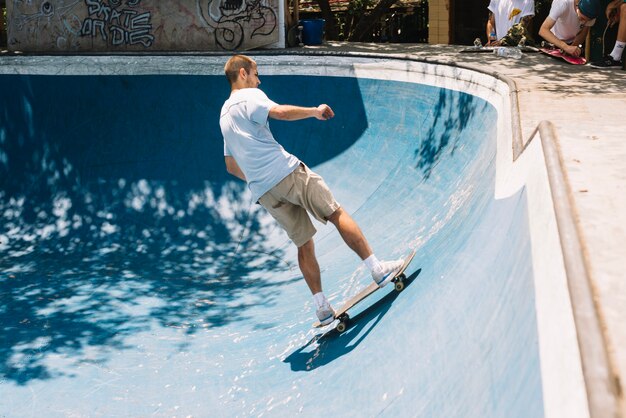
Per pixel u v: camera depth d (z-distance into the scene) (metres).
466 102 7.46
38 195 9.98
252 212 9.14
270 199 4.74
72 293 7.62
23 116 10.66
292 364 5.01
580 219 2.70
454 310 3.56
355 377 4.02
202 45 11.42
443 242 4.91
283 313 6.49
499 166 4.90
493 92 6.83
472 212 4.86
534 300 2.39
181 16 11.41
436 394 3.05
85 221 9.45
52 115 10.55
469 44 16.95
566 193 2.57
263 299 7.14
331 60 9.79
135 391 5.40
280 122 9.70
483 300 3.23
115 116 10.34
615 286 2.09
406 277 4.81
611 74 7.48
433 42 17.19
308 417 3.97
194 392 5.19
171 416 4.92
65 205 9.75
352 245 4.70
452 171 6.90
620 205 2.86
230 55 10.65
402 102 8.68
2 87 10.80
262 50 11.12
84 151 10.22
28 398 5.44
